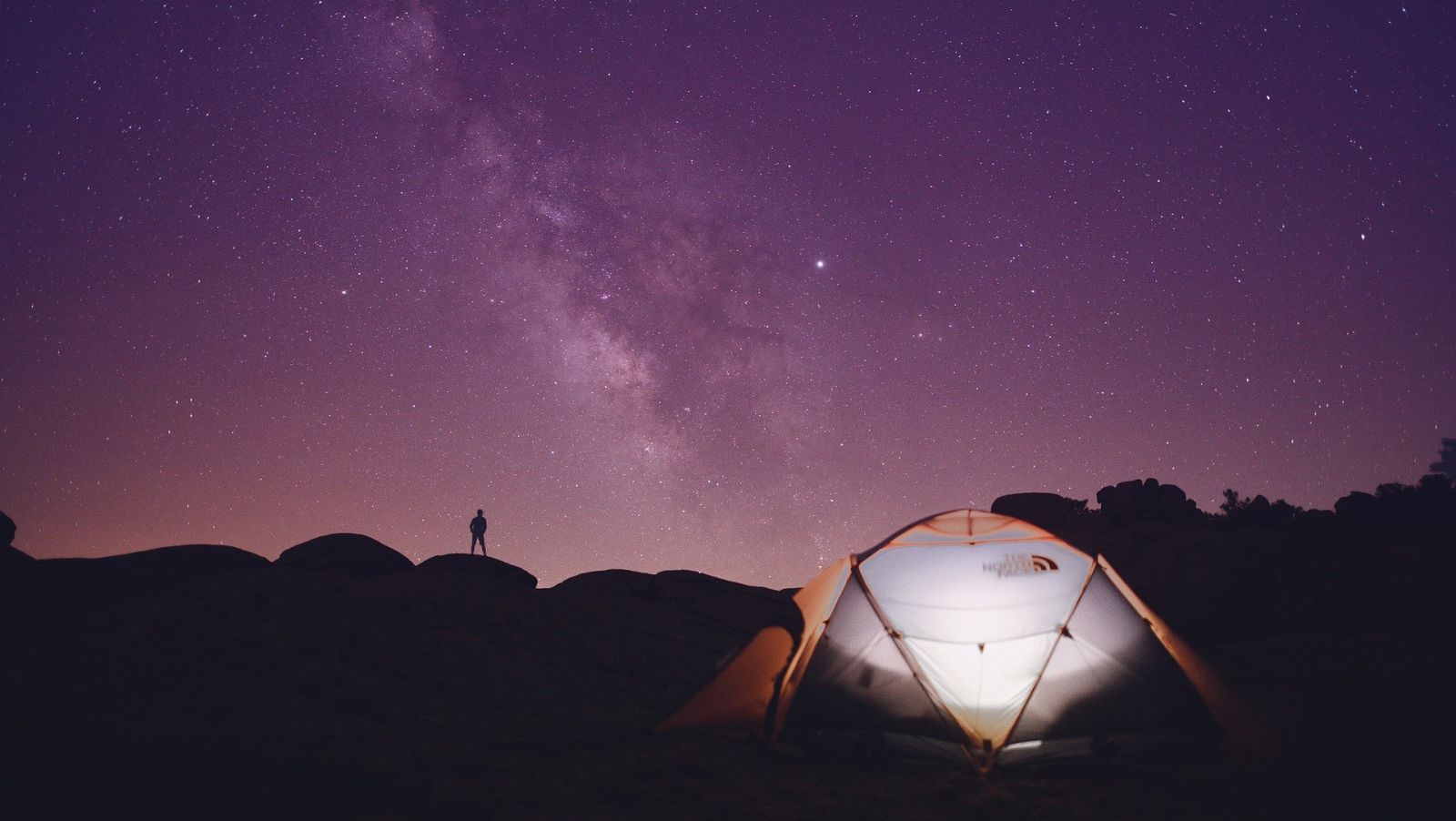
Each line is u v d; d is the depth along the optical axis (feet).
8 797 23.26
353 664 43.27
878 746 28.96
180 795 24.30
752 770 27.50
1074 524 77.25
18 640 40.11
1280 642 55.67
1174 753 27.66
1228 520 81.56
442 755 29.89
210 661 41.04
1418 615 61.36
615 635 55.11
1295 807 21.91
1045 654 30.09
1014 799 23.84
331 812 23.41
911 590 31.48
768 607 65.62
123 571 54.90
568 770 27.76
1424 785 23.22
